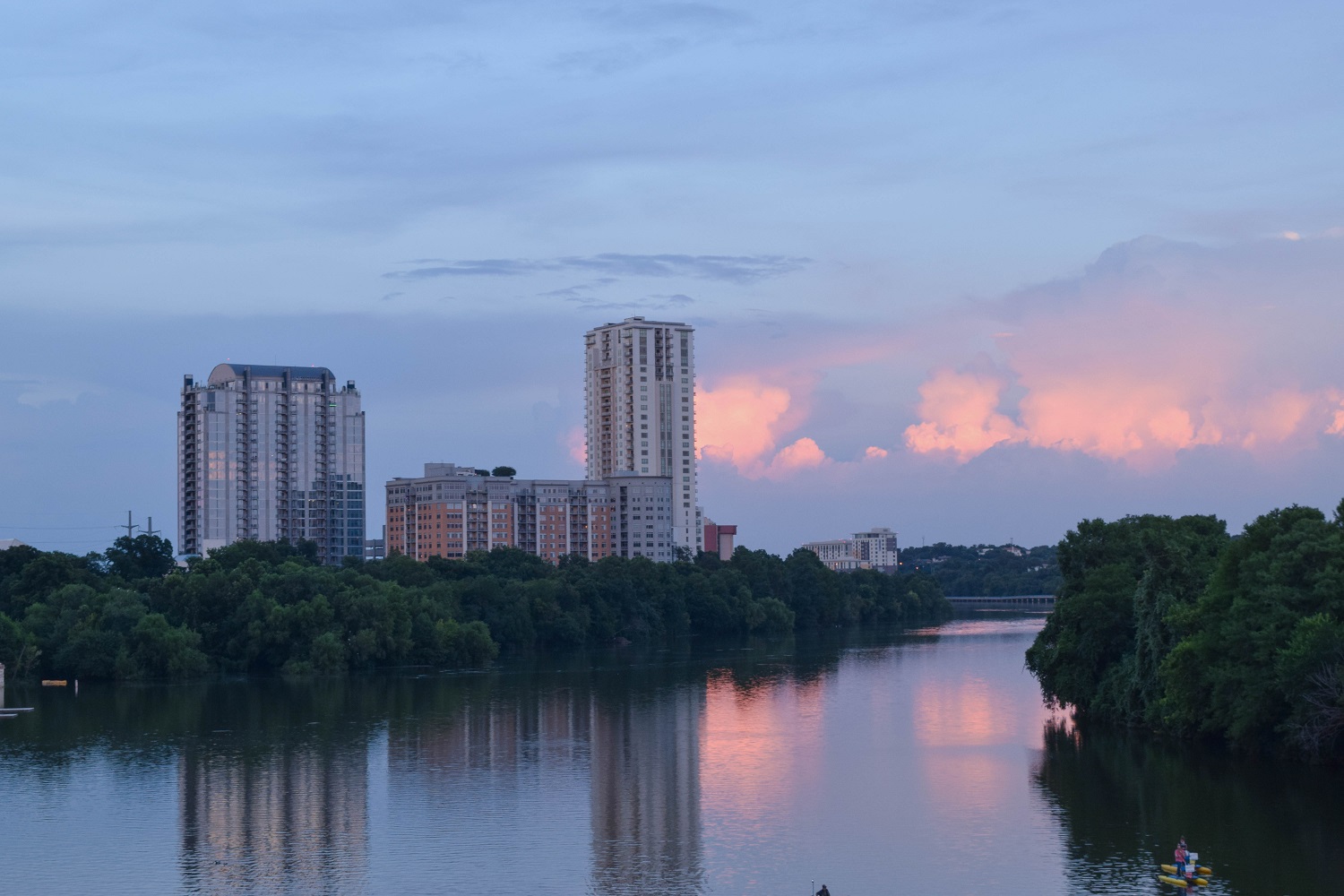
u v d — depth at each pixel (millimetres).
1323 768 152625
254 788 161625
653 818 143500
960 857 125062
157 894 117750
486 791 158625
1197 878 114688
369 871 124188
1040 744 181875
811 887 117438
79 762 180125
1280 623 148375
